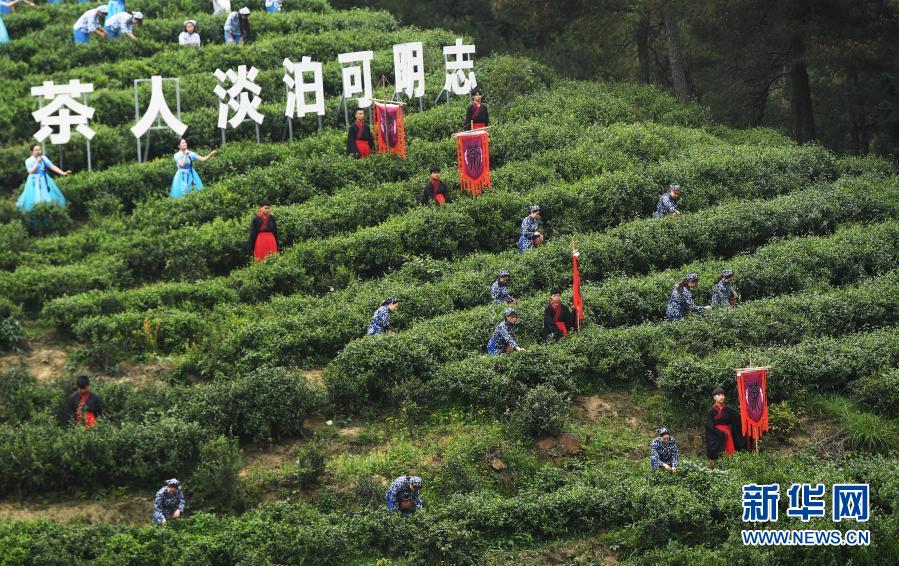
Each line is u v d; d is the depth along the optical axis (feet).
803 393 75.25
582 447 71.05
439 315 84.02
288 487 66.59
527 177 103.81
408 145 108.47
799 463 67.51
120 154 105.70
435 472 68.23
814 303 84.07
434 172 97.96
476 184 100.27
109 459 65.21
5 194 101.65
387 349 75.61
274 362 77.51
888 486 63.98
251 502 65.00
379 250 91.91
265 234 90.17
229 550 59.16
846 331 83.76
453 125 114.01
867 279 90.38
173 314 81.56
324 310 82.28
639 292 85.81
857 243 94.38
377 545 61.77
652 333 79.66
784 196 104.06
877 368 77.15
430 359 76.18
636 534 62.75
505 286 85.10
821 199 102.01
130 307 83.10
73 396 69.10
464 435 71.26
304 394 71.31
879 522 61.41
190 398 71.26
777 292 89.45
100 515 63.41
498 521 63.05
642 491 63.72
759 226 97.96
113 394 71.61
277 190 99.50
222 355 77.77
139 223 94.58
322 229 95.14
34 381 73.61
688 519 62.34
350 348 75.82
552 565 61.41
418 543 60.95
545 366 75.20
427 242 93.91
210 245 91.30
